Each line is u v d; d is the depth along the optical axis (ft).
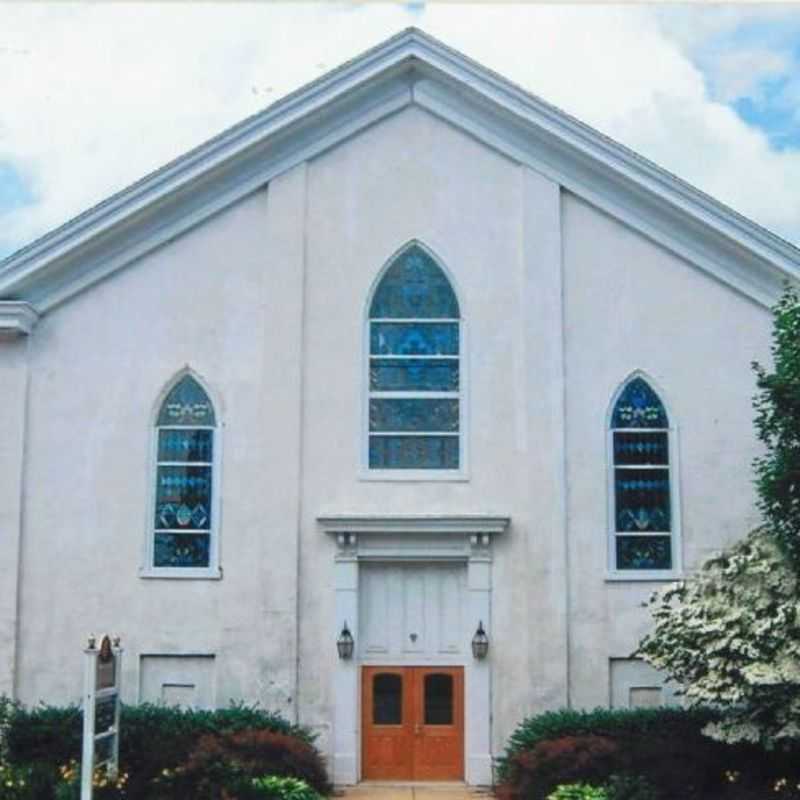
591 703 71.46
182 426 74.13
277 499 72.84
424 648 72.90
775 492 66.33
